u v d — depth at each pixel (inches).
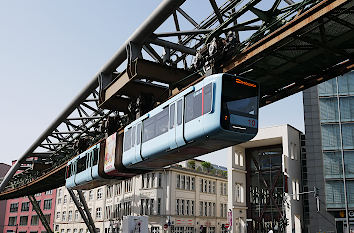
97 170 1019.9
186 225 2375.7
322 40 540.4
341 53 570.6
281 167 2140.7
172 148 639.8
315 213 1900.8
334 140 1898.4
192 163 2696.9
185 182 2436.0
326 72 646.5
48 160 2087.8
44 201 3550.7
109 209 2696.9
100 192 2837.1
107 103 941.2
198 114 567.8
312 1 520.7
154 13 711.1
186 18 805.9
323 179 1935.3
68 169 1343.5
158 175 2338.8
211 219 2637.8
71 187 1273.4
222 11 703.1
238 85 555.8
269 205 2126.0
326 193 1854.1
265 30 586.9
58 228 3248.0
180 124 612.7
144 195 2372.0
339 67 621.9
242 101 551.8
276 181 2137.1
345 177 1836.9
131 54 776.3
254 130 556.4
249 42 621.6
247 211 2191.2
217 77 547.5
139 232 1390.3
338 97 1886.1
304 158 2149.4
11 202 4180.6
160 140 673.6
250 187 2223.2
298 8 540.7
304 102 2085.4
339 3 448.5
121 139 916.0
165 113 674.2
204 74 676.1
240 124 540.4
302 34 527.2
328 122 1927.9
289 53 595.8
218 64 647.1
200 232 2440.9
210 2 617.3
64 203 3255.4
